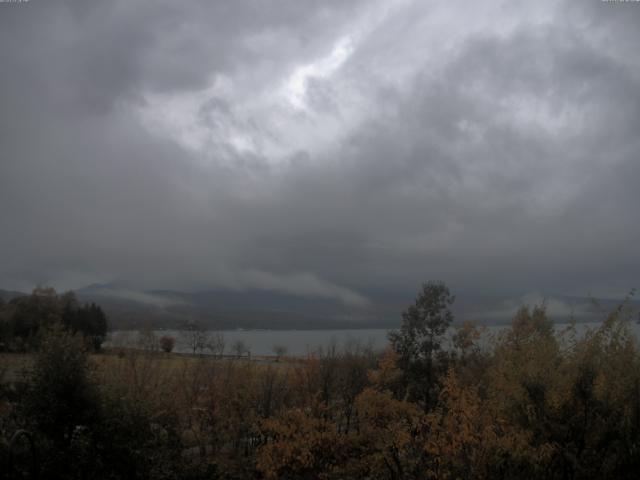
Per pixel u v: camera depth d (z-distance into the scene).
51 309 40.50
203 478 14.23
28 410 11.83
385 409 15.22
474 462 10.47
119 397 13.13
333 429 16.08
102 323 50.09
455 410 11.37
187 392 18.53
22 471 10.01
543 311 14.79
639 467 9.36
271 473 14.53
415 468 12.51
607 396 9.84
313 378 20.08
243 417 17.70
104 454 11.91
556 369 10.67
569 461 9.76
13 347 15.88
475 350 18.55
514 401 10.41
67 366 12.37
